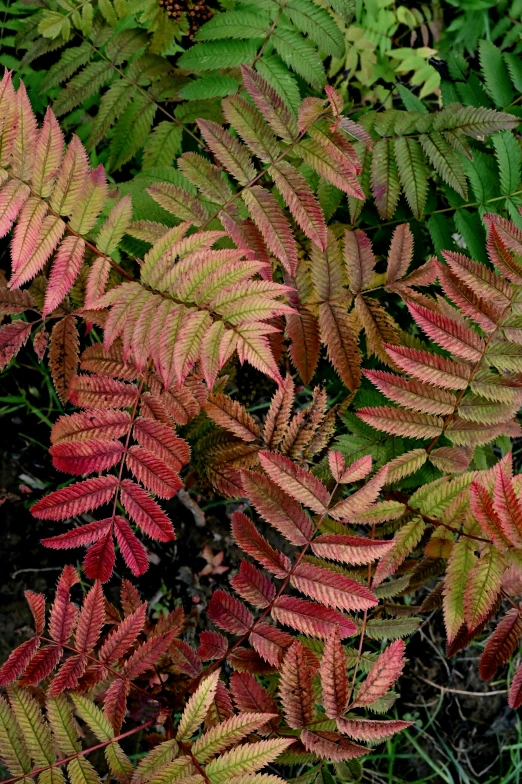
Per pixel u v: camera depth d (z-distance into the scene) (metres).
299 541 1.79
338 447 1.91
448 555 1.84
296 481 1.78
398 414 1.84
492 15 2.29
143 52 2.00
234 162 1.82
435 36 2.28
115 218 1.78
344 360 1.90
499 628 1.79
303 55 1.90
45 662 1.76
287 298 1.90
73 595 2.06
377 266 2.05
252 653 1.80
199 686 1.73
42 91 1.97
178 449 1.81
